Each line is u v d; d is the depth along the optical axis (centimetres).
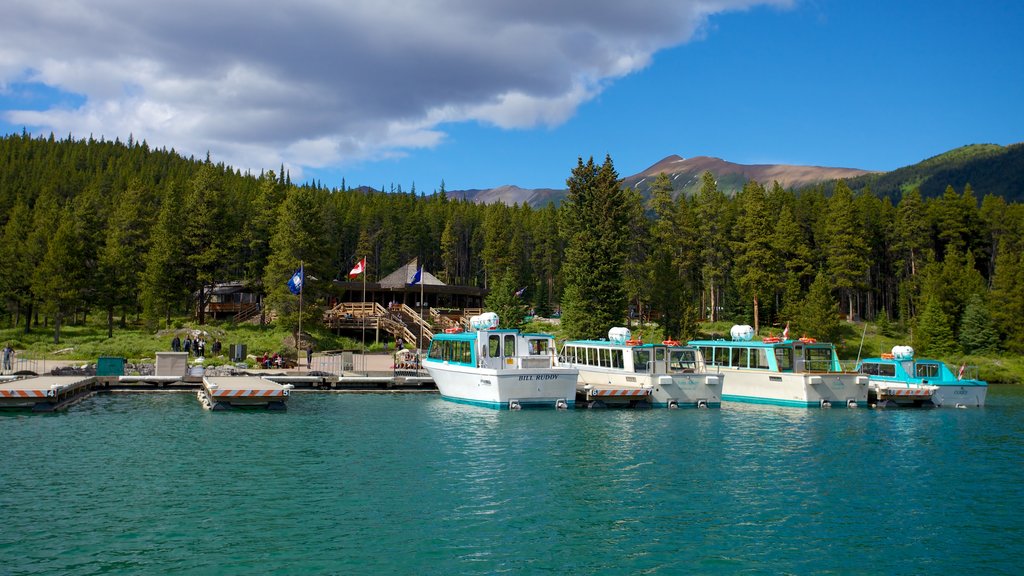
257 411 3516
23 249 7300
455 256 14738
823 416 3800
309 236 7038
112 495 1862
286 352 5712
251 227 8712
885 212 11562
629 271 8481
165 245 7169
